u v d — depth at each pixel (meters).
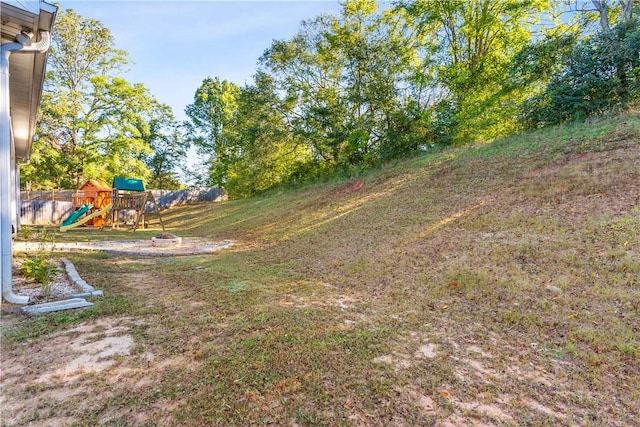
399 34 15.46
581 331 3.04
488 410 2.12
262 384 2.33
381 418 2.02
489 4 13.34
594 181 6.04
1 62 3.82
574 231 4.91
